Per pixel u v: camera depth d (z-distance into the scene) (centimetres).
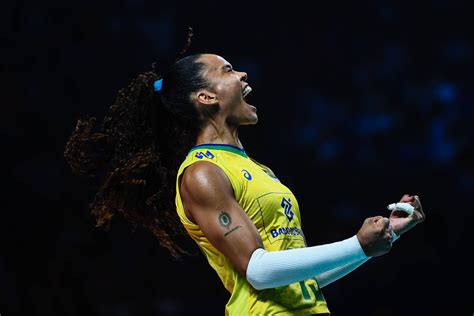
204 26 3584
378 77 3644
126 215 1080
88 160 1088
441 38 3750
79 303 2650
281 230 908
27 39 3166
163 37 3441
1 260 2708
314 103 3581
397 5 3794
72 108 3134
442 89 3575
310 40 3722
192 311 2719
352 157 3394
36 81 3123
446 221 2995
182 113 989
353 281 2838
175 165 1059
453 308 2798
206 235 880
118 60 3281
